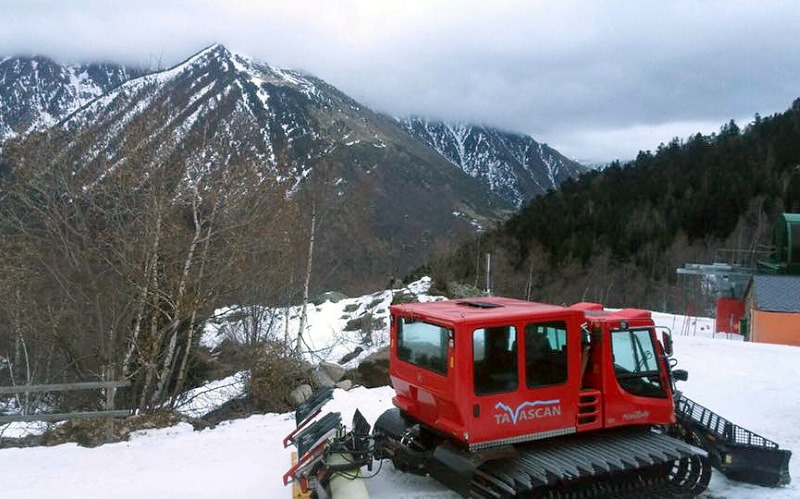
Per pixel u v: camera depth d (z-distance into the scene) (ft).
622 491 24.49
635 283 171.94
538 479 21.36
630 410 24.38
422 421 24.63
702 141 301.22
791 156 247.50
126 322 42.91
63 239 42.55
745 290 102.58
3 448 32.99
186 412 43.29
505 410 22.08
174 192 44.32
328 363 52.42
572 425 23.36
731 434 27.71
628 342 24.70
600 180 276.62
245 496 24.82
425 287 95.30
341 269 81.10
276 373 46.60
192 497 24.61
